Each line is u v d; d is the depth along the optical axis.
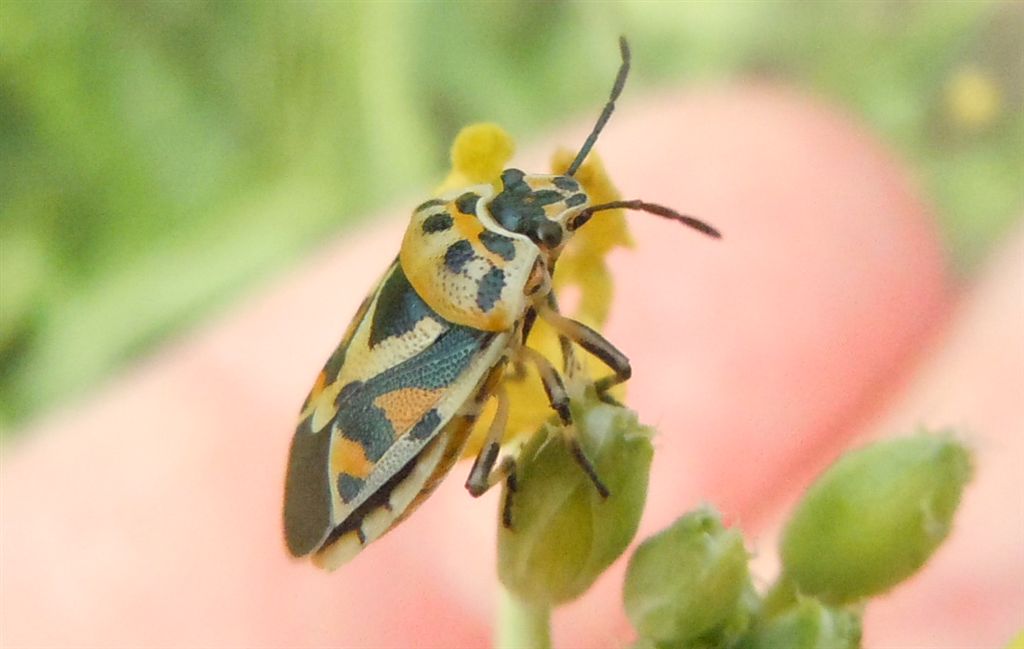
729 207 0.09
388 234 0.08
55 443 0.08
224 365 0.08
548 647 0.06
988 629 0.08
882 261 0.08
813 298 0.08
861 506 0.06
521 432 0.06
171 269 0.08
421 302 0.06
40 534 0.08
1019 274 0.08
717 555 0.06
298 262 0.08
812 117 0.09
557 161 0.07
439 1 0.08
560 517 0.06
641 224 0.08
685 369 0.08
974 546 0.08
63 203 0.08
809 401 0.08
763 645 0.06
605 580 0.07
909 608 0.08
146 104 0.08
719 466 0.08
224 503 0.08
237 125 0.08
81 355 0.08
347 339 0.06
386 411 0.06
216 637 0.08
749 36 0.09
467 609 0.08
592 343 0.06
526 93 0.08
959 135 0.09
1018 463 0.08
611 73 0.09
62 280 0.08
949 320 0.08
